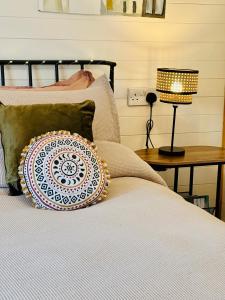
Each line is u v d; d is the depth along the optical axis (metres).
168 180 2.63
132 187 1.60
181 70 2.13
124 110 2.44
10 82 2.19
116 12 2.29
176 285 0.92
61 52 2.24
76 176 1.46
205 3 2.45
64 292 0.88
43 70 2.23
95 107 1.83
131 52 2.37
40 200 1.42
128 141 2.49
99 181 1.49
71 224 1.25
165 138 2.55
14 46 2.15
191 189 2.58
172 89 2.15
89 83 2.14
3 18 2.11
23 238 1.14
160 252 1.06
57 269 0.97
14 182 1.53
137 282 0.92
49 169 1.45
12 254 1.05
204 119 2.62
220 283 0.94
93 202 1.46
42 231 1.19
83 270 0.97
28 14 2.14
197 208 1.46
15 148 1.54
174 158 2.19
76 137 1.56
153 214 1.32
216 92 2.60
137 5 2.32
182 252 1.06
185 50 2.48
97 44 2.30
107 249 1.07
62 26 2.21
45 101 1.80
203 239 1.15
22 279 0.93
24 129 1.56
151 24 2.37
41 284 0.91
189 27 2.46
